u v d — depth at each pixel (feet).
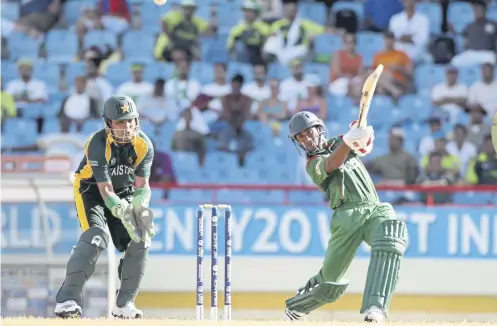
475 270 139.03
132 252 80.07
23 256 135.23
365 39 182.29
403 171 160.04
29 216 135.85
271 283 138.41
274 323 65.26
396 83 175.94
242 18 188.24
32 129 173.88
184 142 166.91
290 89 174.40
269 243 139.13
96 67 179.32
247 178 165.89
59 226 136.46
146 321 66.59
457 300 139.23
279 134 168.86
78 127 173.58
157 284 138.10
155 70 177.37
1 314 134.21
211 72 176.76
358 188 78.54
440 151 162.81
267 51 180.86
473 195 159.53
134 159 77.82
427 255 139.54
